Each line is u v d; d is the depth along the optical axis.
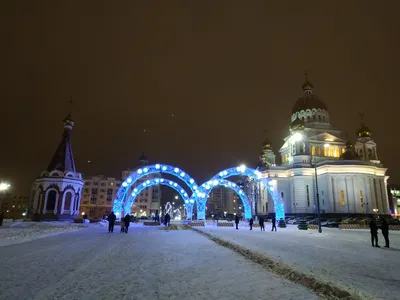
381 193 76.38
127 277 9.80
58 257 13.70
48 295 7.77
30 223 41.81
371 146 88.25
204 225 47.22
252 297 7.60
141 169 46.44
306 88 96.38
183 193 54.06
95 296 7.71
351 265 12.23
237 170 50.94
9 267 11.34
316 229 42.84
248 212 58.69
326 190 74.44
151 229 36.59
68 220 52.38
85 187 111.81
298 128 84.38
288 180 83.81
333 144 88.12
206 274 10.27
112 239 22.69
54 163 55.22
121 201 45.72
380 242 23.30
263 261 12.41
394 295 7.82
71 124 59.25
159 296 7.72
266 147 106.19
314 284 8.50
